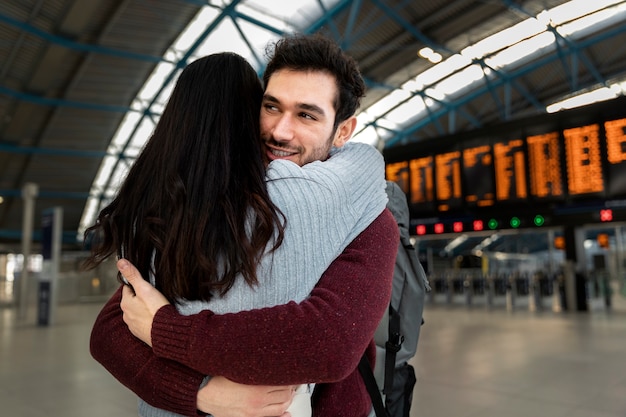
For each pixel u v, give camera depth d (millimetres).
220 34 18750
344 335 792
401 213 1667
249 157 925
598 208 7902
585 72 25453
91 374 5281
